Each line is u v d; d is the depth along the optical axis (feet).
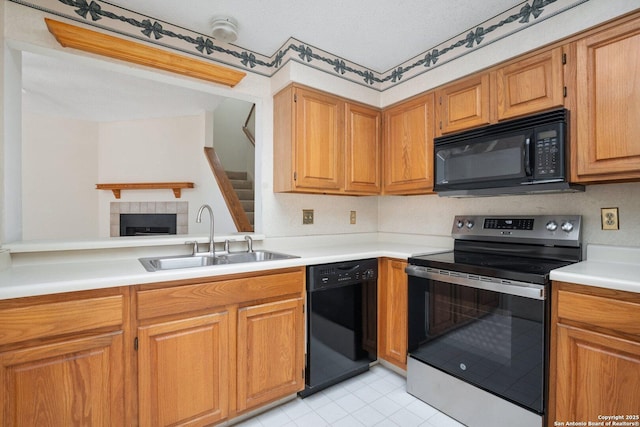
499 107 5.87
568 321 4.30
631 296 3.76
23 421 3.62
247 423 5.36
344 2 5.53
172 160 13.66
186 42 6.34
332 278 6.23
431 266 5.89
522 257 6.05
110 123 14.25
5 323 3.51
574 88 4.92
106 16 5.55
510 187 5.58
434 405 5.82
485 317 5.10
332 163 7.36
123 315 4.21
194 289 4.71
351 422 5.41
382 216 9.57
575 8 4.87
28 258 5.04
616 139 4.50
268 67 7.49
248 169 17.34
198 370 4.75
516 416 4.68
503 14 5.79
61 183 13.93
